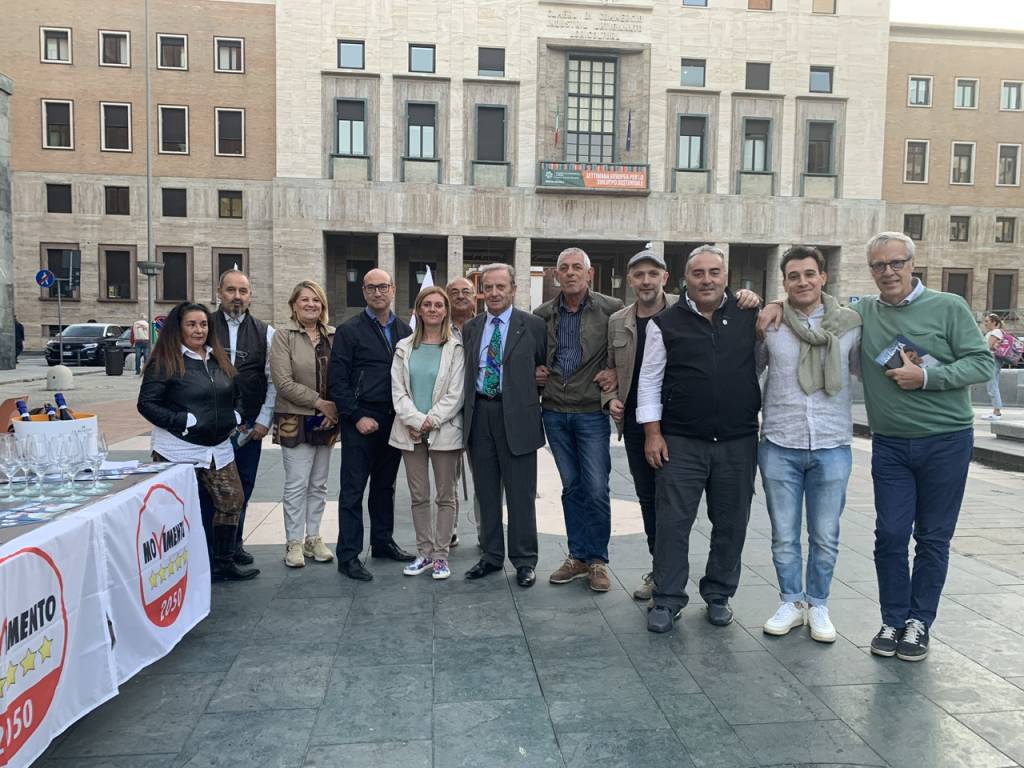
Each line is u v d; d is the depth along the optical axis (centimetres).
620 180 2992
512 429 436
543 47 2962
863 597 423
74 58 3020
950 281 3397
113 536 286
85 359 2480
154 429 429
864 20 3092
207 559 387
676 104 3039
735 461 378
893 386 344
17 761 221
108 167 3081
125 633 296
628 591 438
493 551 466
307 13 2900
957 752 266
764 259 3269
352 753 264
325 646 356
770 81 3070
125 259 3123
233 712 293
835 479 363
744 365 374
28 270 3086
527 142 2994
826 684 318
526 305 3031
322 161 2941
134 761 260
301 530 485
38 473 308
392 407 473
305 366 474
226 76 3066
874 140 3131
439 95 2955
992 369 330
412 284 3241
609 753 264
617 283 3369
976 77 3331
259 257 3139
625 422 427
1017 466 853
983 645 359
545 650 353
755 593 434
